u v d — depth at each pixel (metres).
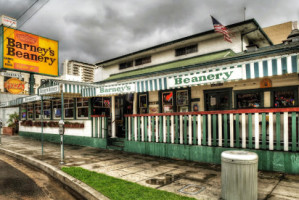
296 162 5.56
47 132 15.09
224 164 3.96
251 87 8.00
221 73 6.35
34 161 8.04
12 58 16.84
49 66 19.25
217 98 8.91
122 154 9.06
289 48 6.57
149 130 8.82
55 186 5.55
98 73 18.88
